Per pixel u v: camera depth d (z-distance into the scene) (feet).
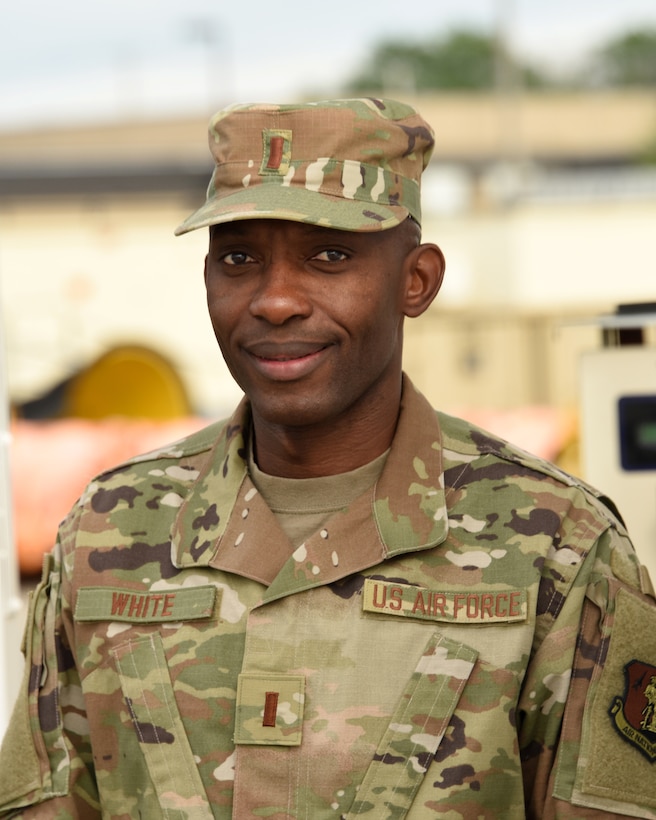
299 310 7.80
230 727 8.03
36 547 29.25
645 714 7.95
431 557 8.12
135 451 30.48
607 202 72.79
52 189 75.61
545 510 8.16
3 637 11.25
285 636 8.02
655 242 71.31
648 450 11.64
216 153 8.21
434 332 55.88
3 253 63.46
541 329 54.70
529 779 8.05
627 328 11.97
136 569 8.56
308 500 8.43
